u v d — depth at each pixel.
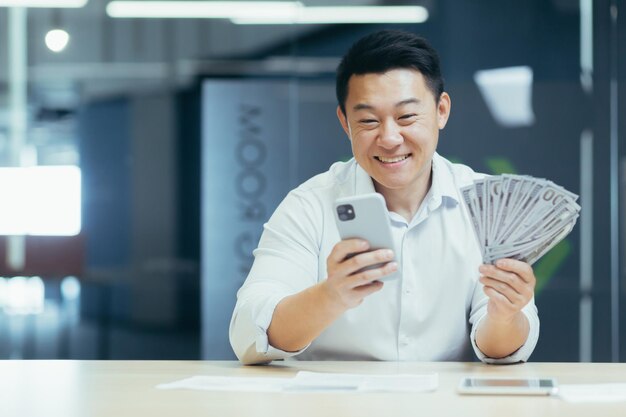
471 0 4.73
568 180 4.71
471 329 2.05
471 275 2.03
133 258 4.80
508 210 1.69
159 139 4.81
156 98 4.82
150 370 1.83
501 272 1.73
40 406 1.37
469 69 4.72
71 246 4.81
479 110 4.72
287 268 2.00
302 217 2.07
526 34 4.72
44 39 4.84
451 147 4.72
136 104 4.82
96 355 4.83
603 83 4.70
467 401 1.36
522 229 1.69
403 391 1.46
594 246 4.69
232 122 4.81
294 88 4.81
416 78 1.88
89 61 4.84
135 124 4.82
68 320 4.83
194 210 4.80
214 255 4.79
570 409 1.28
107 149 4.81
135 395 1.46
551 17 4.70
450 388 1.51
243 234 4.80
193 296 4.81
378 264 1.67
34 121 4.82
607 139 4.70
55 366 1.91
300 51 4.81
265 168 4.80
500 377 1.63
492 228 1.71
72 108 4.82
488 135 4.72
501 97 4.72
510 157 4.72
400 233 2.02
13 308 4.81
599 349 4.66
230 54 4.83
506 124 4.72
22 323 4.82
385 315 2.02
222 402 1.37
